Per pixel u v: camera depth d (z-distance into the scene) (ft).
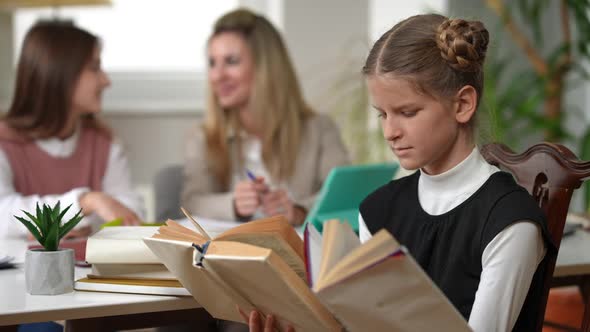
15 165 7.80
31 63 7.93
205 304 3.93
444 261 3.99
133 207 8.20
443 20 4.00
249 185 7.50
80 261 4.86
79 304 3.88
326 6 12.64
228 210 7.69
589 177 4.45
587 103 12.02
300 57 12.58
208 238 3.67
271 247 3.47
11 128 7.90
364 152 11.86
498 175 4.00
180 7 13.17
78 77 7.98
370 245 2.91
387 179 6.66
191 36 13.23
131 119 12.38
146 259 4.11
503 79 12.49
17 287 4.27
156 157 12.45
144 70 13.04
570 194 4.54
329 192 6.16
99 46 8.29
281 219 3.71
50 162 8.00
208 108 8.91
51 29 8.04
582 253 5.16
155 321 4.57
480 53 3.94
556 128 10.92
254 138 8.86
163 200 8.90
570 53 11.07
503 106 11.03
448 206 4.07
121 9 13.01
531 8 11.94
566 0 10.54
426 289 2.94
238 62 8.63
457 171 4.02
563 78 11.53
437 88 3.78
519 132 11.39
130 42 13.08
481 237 3.79
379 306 3.03
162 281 4.15
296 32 12.55
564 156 4.59
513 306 3.58
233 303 3.83
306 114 8.98
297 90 8.96
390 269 2.87
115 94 12.91
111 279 4.22
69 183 8.12
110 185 8.49
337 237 3.10
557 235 4.55
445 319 3.05
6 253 5.37
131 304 3.93
